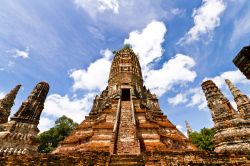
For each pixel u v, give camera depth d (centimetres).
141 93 2925
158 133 1681
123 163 815
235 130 910
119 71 3112
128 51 3612
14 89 1911
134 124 1522
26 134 1098
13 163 779
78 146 1573
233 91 1673
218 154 796
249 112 1445
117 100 2175
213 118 1046
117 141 1331
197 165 762
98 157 845
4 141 993
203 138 3103
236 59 538
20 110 1199
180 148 1697
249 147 829
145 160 791
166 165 756
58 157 822
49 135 4378
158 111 2653
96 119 2062
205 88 1178
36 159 803
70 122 4906
